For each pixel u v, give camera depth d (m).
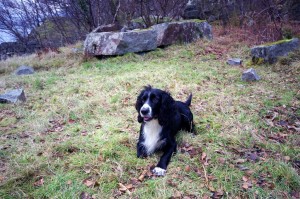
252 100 1.89
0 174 1.20
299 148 1.34
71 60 3.35
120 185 1.12
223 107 1.81
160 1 4.29
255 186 1.08
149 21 3.94
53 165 1.25
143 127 1.37
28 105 2.02
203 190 1.08
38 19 6.20
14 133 1.60
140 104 1.35
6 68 3.38
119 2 4.25
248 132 1.49
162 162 1.24
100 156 1.30
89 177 1.18
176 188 1.10
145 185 1.12
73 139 1.50
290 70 2.37
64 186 1.12
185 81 2.29
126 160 1.28
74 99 2.05
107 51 3.11
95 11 4.80
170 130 1.34
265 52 2.59
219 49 3.19
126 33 3.04
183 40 3.45
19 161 1.30
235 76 2.38
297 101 1.83
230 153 1.31
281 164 1.19
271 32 3.18
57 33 6.45
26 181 1.17
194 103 1.91
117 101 1.98
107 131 1.57
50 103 2.03
